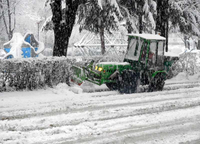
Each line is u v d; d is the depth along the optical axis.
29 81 9.59
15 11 35.53
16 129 5.27
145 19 21.66
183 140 4.98
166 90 11.05
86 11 19.55
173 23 23.45
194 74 16.27
